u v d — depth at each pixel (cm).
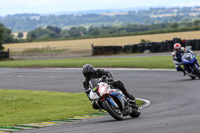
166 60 11319
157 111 4078
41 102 5641
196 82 6744
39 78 9438
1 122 4053
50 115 4291
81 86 7462
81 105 5175
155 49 16325
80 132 2941
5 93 6975
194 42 15675
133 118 3650
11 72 11506
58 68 11850
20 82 8875
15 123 3853
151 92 6044
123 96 3594
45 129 3309
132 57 14100
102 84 3519
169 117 3469
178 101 4888
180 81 7094
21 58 19650
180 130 2692
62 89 7175
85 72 3603
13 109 5169
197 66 7050
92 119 3797
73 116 4112
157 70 9331
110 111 3462
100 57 15725
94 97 3538
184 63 6969
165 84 6838
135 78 8062
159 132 2669
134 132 2733
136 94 5950
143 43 16625
